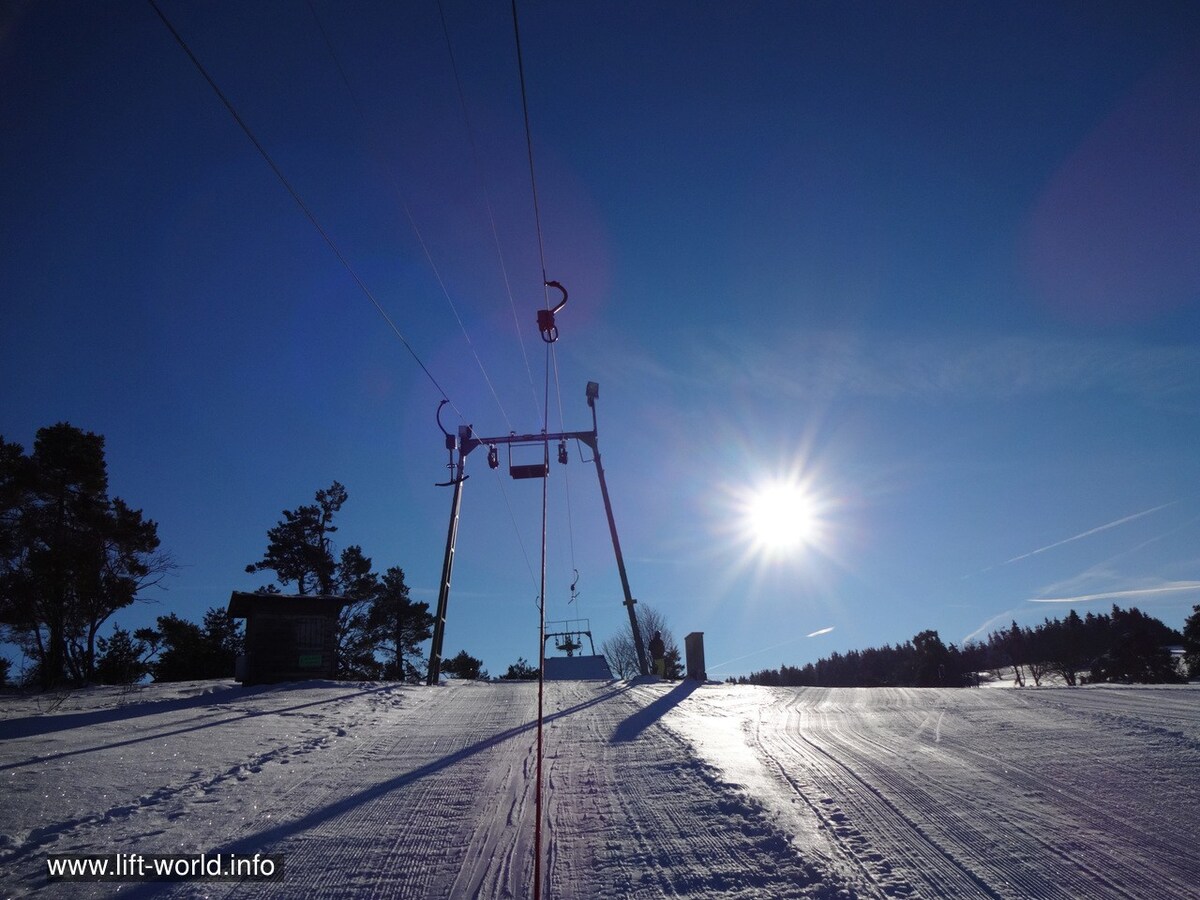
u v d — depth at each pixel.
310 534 39.88
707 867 5.44
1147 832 6.02
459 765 8.30
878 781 7.48
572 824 6.32
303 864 5.56
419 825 6.35
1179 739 9.04
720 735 9.83
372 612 38.81
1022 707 11.95
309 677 18.20
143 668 29.78
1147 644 47.84
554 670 28.28
